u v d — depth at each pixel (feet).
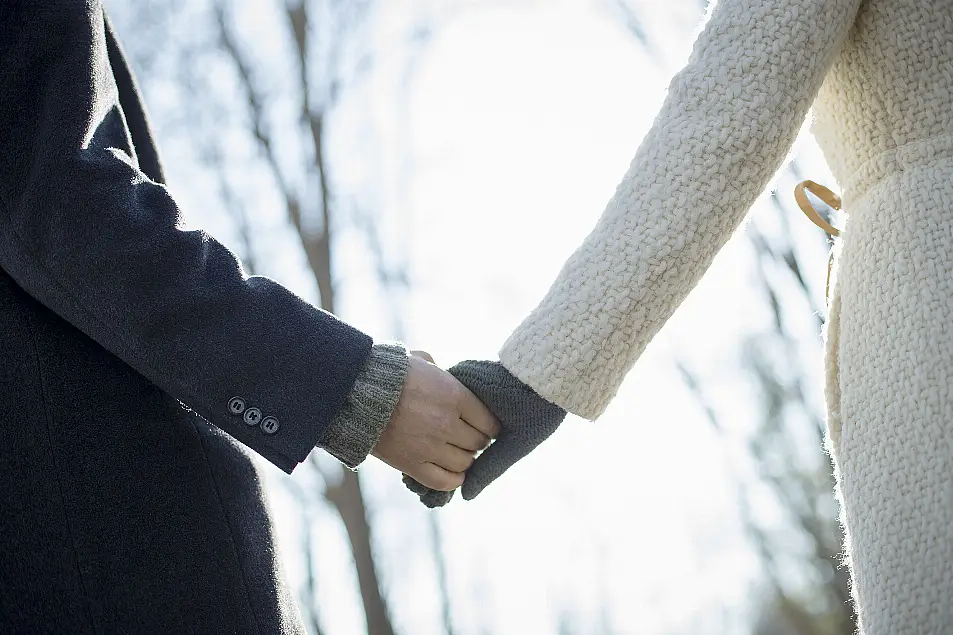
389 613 23.94
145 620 4.25
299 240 25.82
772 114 4.17
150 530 4.31
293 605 4.86
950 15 4.09
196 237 4.55
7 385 4.25
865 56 4.25
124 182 4.46
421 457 5.00
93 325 4.30
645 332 4.37
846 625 29.32
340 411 4.60
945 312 3.80
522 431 4.98
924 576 3.66
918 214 3.97
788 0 4.17
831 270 4.63
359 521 23.76
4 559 4.14
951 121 4.08
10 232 4.31
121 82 5.38
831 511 29.48
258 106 26.09
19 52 4.42
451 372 5.10
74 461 4.25
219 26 26.20
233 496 4.59
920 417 3.76
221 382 4.40
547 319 4.41
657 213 4.25
